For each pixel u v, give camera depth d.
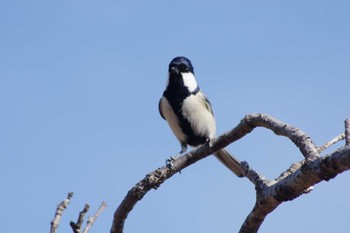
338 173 5.39
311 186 6.08
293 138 6.64
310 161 5.73
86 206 7.24
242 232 7.35
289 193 6.25
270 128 7.78
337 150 5.32
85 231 7.25
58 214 7.05
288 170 7.74
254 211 7.11
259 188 7.16
